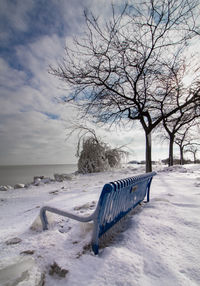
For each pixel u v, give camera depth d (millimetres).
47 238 2152
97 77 9719
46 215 2709
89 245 1938
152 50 9344
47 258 1732
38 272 1482
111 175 11375
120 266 1523
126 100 11086
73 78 9391
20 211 4176
